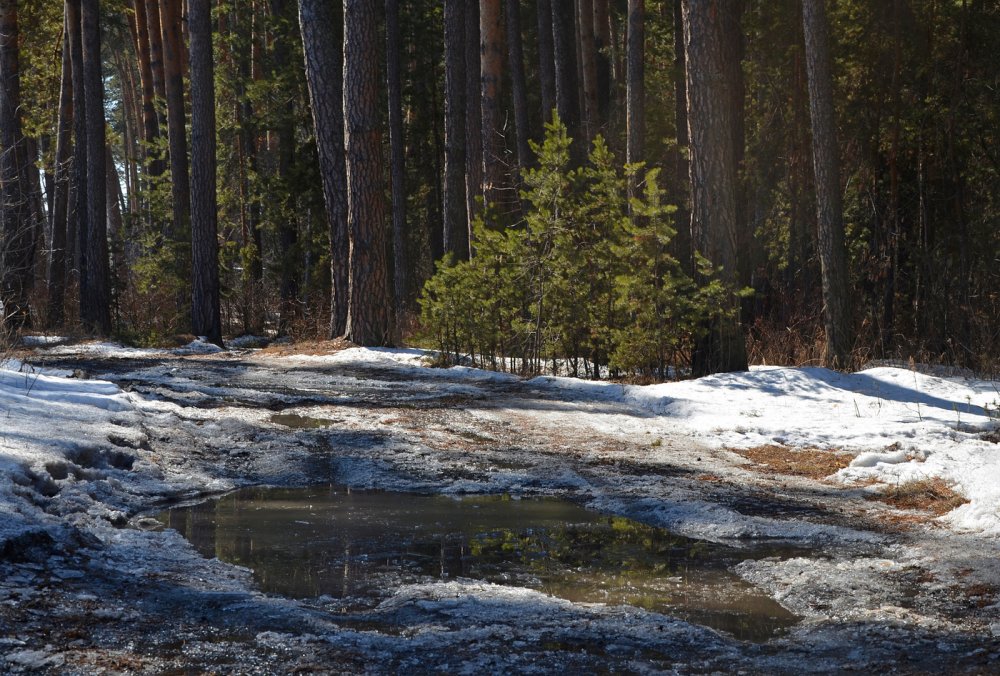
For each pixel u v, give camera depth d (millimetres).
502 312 16562
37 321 24703
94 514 5773
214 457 8109
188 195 28297
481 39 21875
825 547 5684
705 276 14367
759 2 22266
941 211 22906
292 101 32625
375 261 20219
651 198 14430
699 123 14266
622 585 4859
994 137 21781
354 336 20250
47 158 32625
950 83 21703
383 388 13570
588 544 5727
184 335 24141
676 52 23047
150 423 8766
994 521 5984
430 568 5105
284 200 30953
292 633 3846
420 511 6594
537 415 10992
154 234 31250
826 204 16328
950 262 22656
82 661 3428
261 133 32844
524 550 5551
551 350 16109
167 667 3430
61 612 3939
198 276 24469
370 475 7770
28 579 4297
